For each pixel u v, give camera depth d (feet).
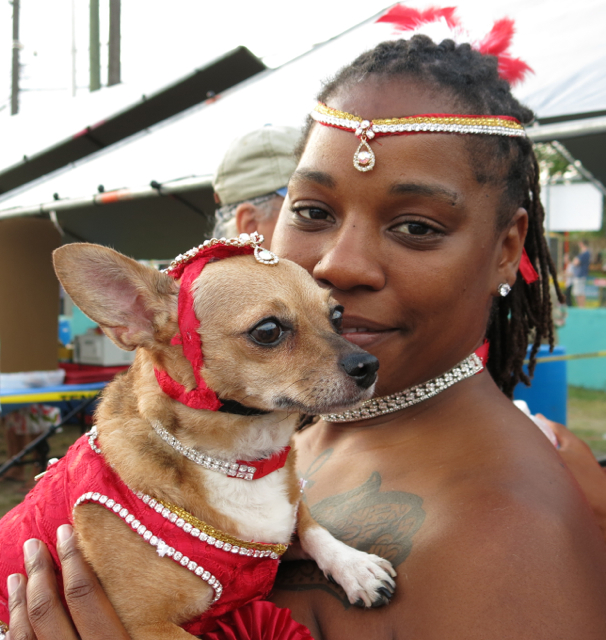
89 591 4.73
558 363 22.02
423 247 5.05
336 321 5.81
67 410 30.25
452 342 5.35
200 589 4.97
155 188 17.67
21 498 24.04
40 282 24.09
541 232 6.88
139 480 5.15
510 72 7.66
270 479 5.65
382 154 4.93
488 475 4.51
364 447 5.83
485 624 3.67
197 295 5.94
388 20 7.79
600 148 19.66
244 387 5.79
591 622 3.57
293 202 5.78
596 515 5.97
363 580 4.46
